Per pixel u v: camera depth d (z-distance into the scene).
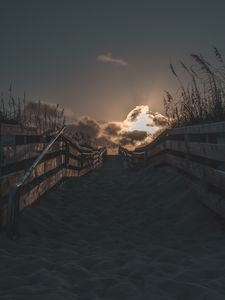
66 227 5.70
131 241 4.99
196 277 3.35
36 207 6.19
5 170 5.34
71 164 11.02
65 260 3.87
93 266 3.73
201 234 5.18
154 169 11.46
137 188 9.08
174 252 4.19
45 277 3.27
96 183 10.50
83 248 4.51
